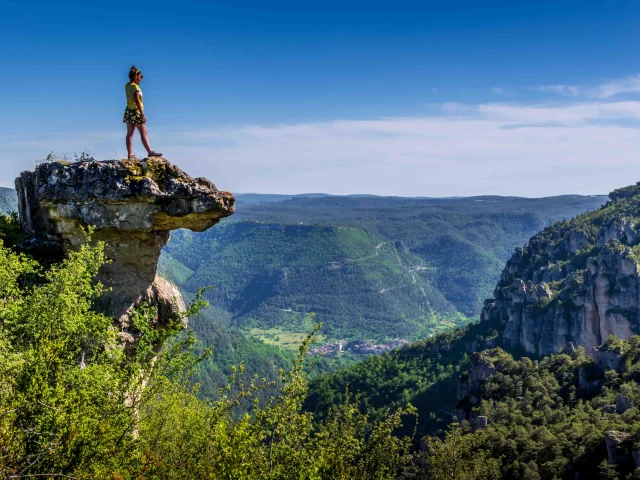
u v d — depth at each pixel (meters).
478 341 138.38
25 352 11.74
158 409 17.78
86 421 11.13
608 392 72.00
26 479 10.42
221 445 11.67
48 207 18.88
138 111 19.50
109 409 12.43
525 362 92.06
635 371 73.00
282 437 15.72
